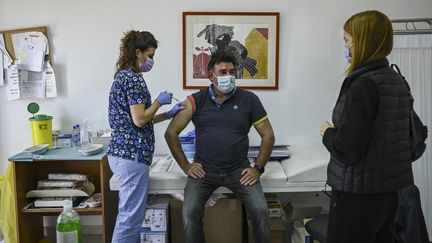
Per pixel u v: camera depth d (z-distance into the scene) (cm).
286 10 296
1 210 279
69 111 304
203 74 301
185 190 242
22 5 294
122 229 234
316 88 304
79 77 301
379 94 149
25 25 296
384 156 153
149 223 260
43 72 299
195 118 247
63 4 295
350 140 148
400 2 296
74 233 211
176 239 277
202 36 296
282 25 297
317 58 301
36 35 295
